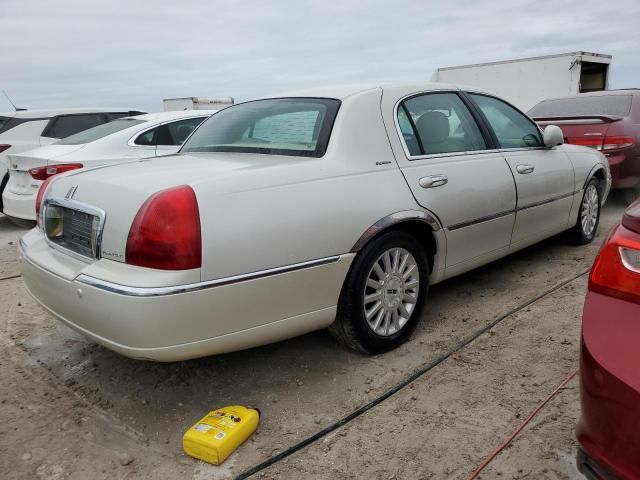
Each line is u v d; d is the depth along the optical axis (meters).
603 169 5.10
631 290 1.63
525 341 3.21
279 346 3.29
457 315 3.63
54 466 2.31
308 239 2.57
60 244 2.73
